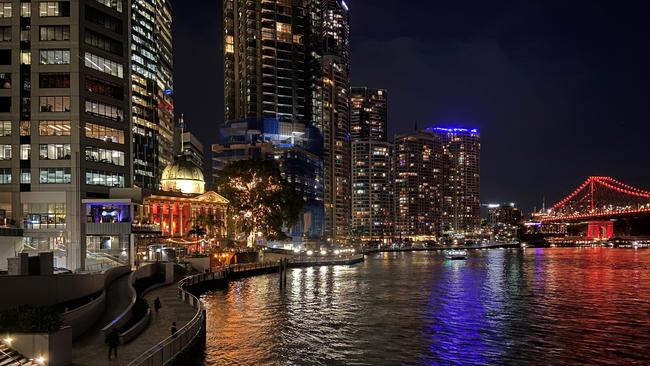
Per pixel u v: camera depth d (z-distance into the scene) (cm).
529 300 7844
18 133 9444
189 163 14000
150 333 4359
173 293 6906
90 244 9606
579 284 10162
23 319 3228
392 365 4297
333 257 17162
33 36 9538
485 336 5309
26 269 4684
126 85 10506
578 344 4975
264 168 14300
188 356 4025
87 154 9638
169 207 12288
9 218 9238
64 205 9331
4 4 9575
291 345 4897
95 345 3891
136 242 10000
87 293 5462
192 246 12244
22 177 9375
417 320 6150
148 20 18375
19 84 9494
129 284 6406
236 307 7056
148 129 18062
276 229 14250
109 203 9525
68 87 9519
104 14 10106
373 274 12475
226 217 13925
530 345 4938
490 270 14000
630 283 10294
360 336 5284
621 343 5016
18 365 3016
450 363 4344
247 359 4431
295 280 10812
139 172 17288
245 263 12556
